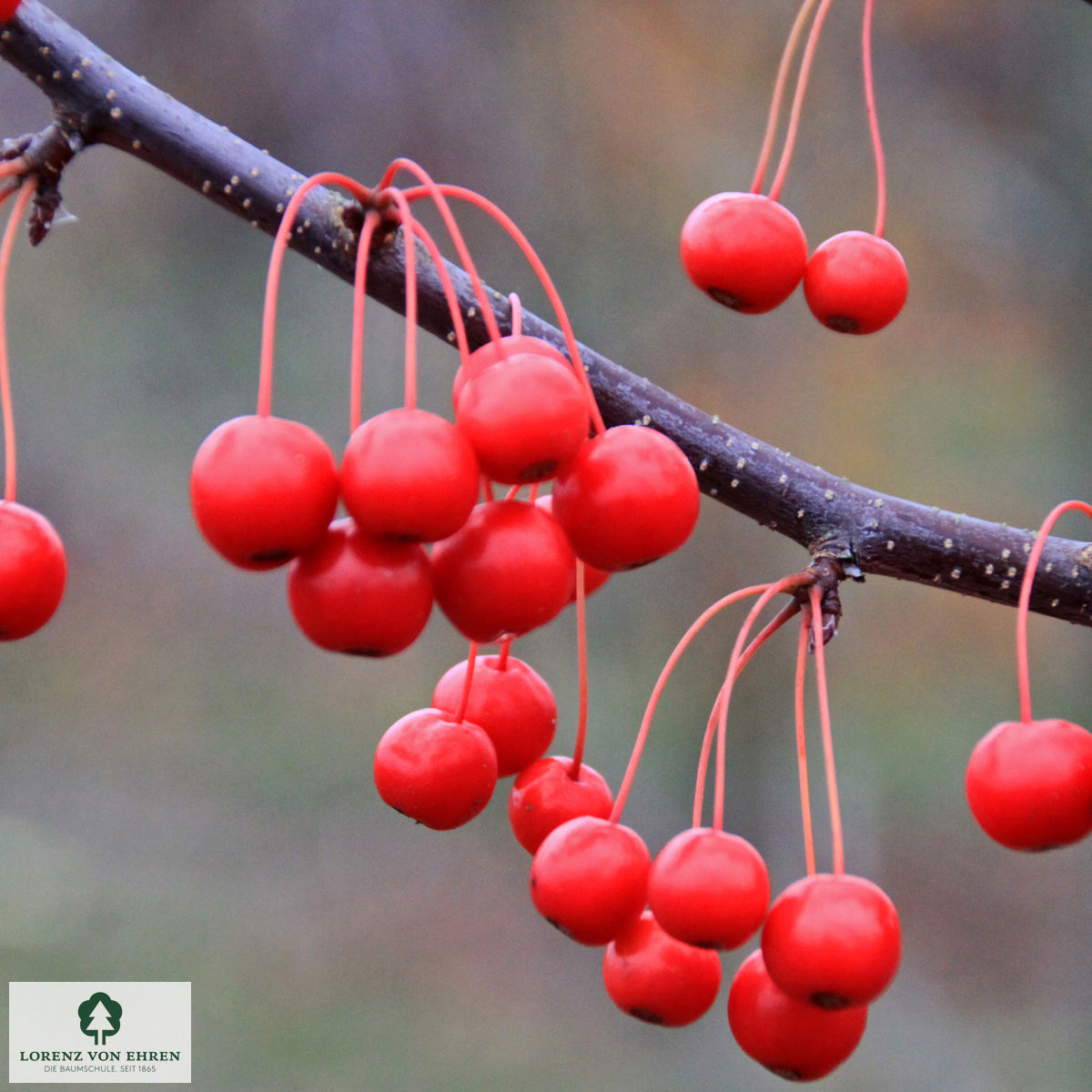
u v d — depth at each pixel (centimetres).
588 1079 600
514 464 134
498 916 691
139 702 719
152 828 672
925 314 683
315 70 698
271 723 724
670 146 701
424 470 128
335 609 135
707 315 690
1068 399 664
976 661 671
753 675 669
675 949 156
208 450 131
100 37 681
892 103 682
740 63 699
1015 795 148
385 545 136
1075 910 654
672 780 658
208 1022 587
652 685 677
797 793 651
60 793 678
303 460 131
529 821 170
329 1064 590
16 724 700
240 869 662
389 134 700
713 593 687
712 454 197
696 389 685
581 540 140
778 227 184
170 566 748
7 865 609
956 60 670
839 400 682
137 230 738
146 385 739
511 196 699
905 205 678
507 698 173
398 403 729
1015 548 197
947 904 652
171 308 738
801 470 199
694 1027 621
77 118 194
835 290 187
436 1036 623
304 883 667
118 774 692
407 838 711
